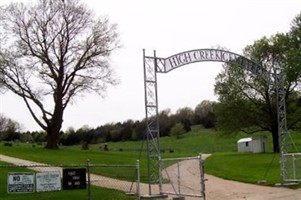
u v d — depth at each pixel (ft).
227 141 327.26
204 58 74.43
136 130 360.89
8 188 49.26
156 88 68.33
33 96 153.79
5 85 146.72
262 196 64.34
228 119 184.14
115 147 308.60
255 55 164.96
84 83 157.58
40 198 56.59
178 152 251.60
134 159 138.82
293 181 77.30
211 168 124.06
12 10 152.56
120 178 87.92
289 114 174.40
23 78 150.30
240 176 96.07
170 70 70.49
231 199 62.18
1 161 104.58
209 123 410.93
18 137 323.16
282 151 80.07
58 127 160.45
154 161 76.59
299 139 228.84
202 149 290.35
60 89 155.53
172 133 386.11
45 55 150.30
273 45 164.25
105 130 372.58
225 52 76.95
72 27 154.61
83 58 155.53
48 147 160.66
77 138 349.82
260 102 178.50
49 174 52.26
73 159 122.11
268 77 82.53
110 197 60.39
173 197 62.28
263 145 208.64
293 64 150.10
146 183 82.74
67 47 154.61
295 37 154.92
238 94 181.16
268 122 179.22
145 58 68.13
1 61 142.92
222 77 184.34
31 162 107.04
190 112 430.61
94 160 122.83
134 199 61.26
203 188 58.23
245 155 171.63
